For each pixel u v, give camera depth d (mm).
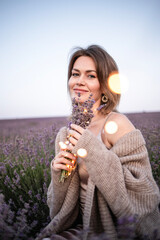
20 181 2346
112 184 1143
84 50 1570
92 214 1276
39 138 3941
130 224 950
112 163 1165
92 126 1580
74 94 1568
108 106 1602
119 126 1380
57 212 1463
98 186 1168
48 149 3414
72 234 1305
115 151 1296
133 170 1248
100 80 1543
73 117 1287
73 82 1592
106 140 1436
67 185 1377
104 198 1262
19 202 1953
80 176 1457
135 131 1330
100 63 1505
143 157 1286
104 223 1232
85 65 1529
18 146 3285
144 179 1158
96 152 1156
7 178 2270
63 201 1431
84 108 1250
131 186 1159
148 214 1143
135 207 1124
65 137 1584
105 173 1148
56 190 1375
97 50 1536
